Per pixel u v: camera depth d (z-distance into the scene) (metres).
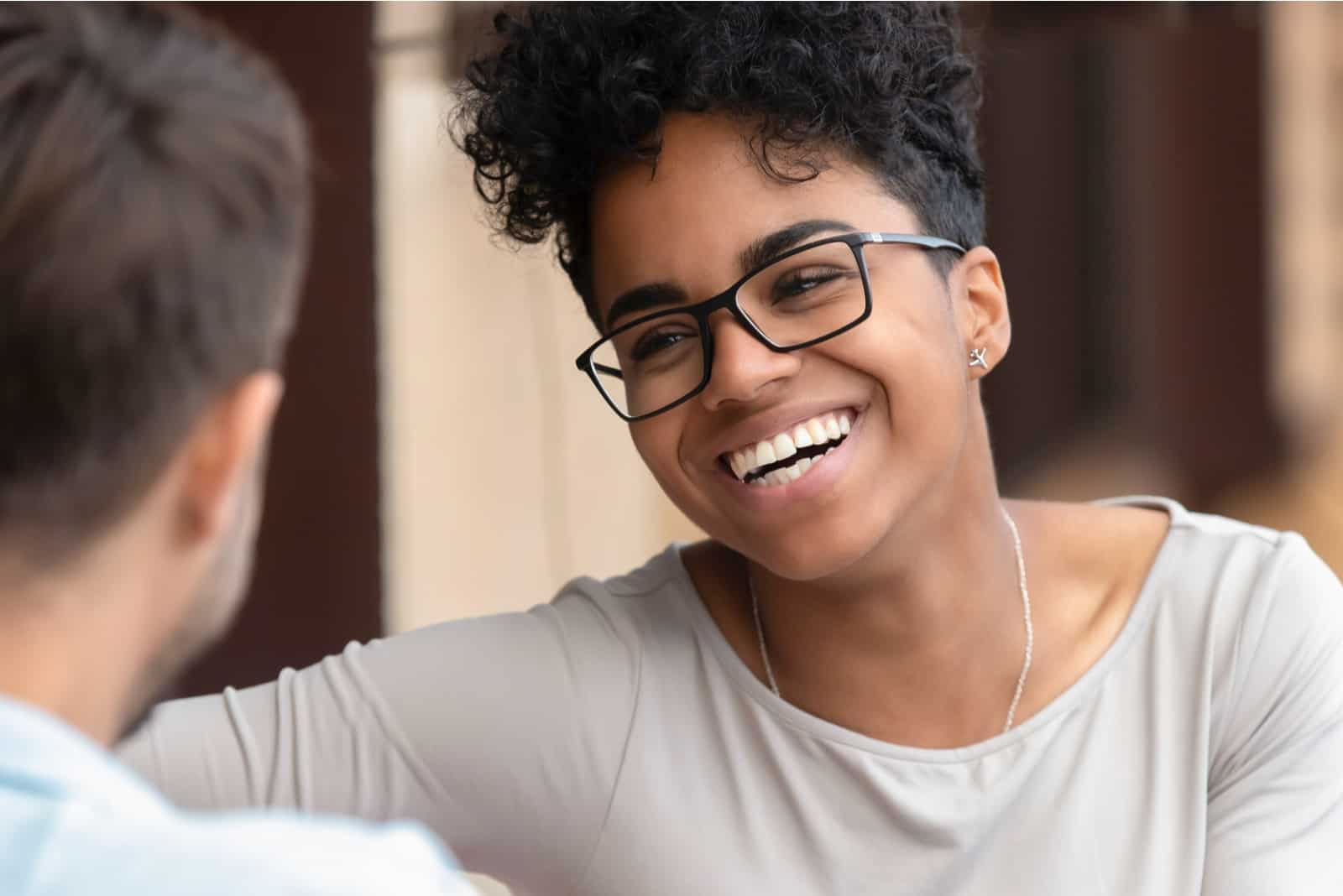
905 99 1.85
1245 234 9.25
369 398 3.52
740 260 1.75
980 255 1.94
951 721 1.96
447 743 1.92
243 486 1.04
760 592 1.99
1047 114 9.30
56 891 0.85
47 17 0.93
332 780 1.88
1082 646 1.99
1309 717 1.94
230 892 0.85
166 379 0.91
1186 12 3.53
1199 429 9.34
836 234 1.76
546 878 2.03
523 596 4.56
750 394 1.74
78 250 0.88
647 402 1.83
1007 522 2.00
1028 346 9.45
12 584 0.91
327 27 3.44
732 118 1.76
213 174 0.93
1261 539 2.06
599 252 1.86
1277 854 1.89
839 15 1.81
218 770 1.85
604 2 1.81
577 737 1.97
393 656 1.95
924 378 1.79
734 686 1.99
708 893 1.96
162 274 0.90
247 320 0.95
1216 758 1.97
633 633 2.03
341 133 3.47
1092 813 1.94
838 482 1.77
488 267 4.38
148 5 1.00
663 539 5.43
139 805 0.91
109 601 0.94
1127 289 9.33
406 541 4.10
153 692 1.04
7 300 0.87
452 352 4.25
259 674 3.48
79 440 0.90
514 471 4.54
